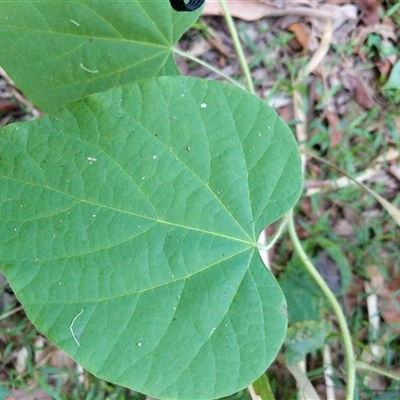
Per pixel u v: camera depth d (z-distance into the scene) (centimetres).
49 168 21
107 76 27
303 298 36
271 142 22
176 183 22
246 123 22
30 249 21
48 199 21
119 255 21
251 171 22
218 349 21
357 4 39
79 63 27
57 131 21
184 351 21
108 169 21
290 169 22
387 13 38
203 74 37
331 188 38
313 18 38
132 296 21
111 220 21
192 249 22
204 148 22
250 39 38
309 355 36
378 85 39
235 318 22
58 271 21
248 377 21
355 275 38
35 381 33
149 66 27
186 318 21
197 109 22
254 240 22
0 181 21
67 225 21
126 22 26
